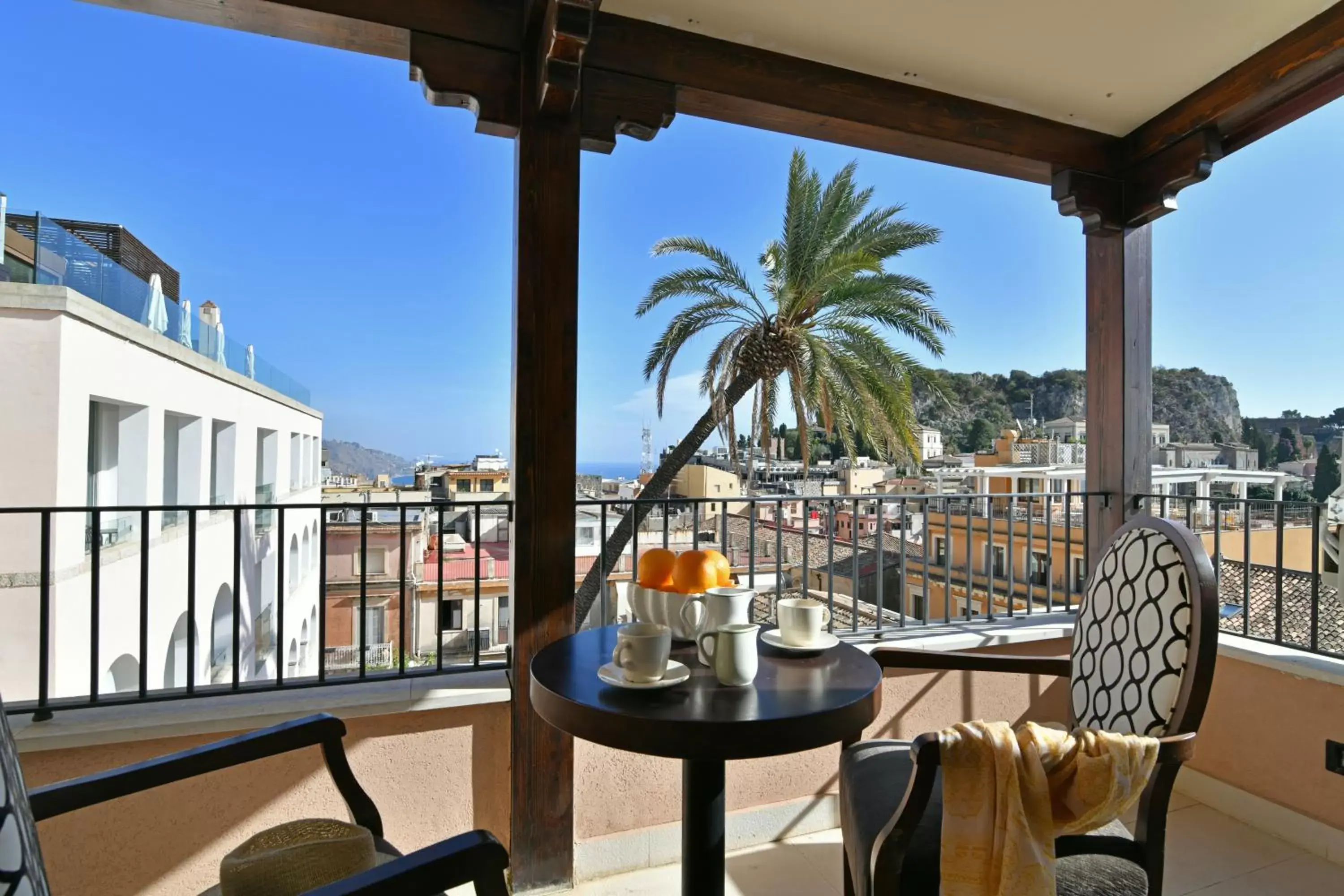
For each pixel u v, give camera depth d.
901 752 1.51
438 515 1.94
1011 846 1.00
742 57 2.09
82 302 8.11
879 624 2.43
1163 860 1.18
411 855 0.84
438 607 1.94
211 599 12.37
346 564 19.38
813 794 2.20
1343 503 2.01
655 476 7.03
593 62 1.94
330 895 0.78
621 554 5.93
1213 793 2.33
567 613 1.88
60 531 7.63
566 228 1.90
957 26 2.00
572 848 1.88
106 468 9.49
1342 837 1.98
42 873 0.44
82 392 8.21
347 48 1.88
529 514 1.86
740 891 1.89
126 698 1.65
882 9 1.92
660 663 1.17
